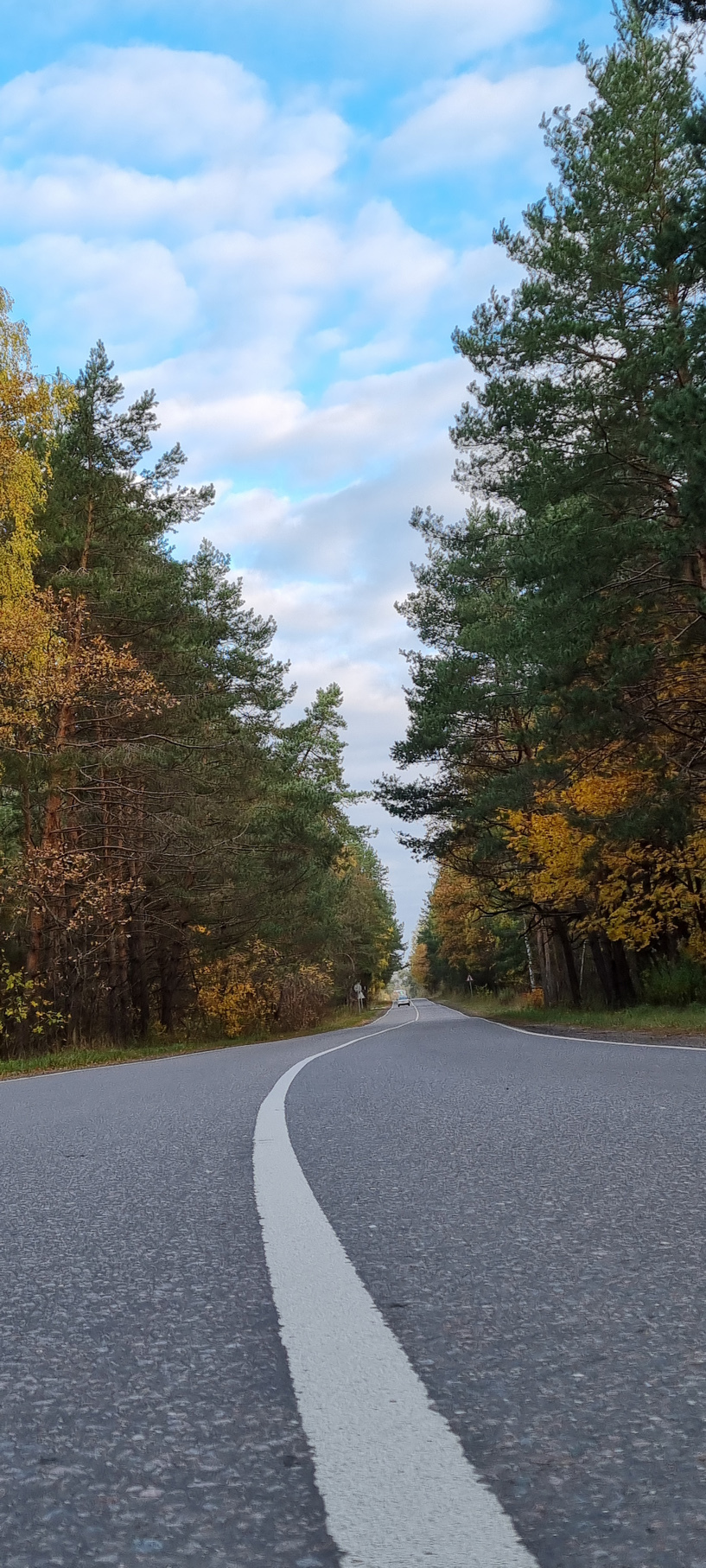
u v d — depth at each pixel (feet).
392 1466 4.75
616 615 60.75
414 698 109.50
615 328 58.59
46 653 67.10
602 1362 6.07
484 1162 13.69
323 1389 5.85
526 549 62.64
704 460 46.85
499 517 100.17
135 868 90.12
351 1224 10.41
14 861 74.02
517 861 105.29
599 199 58.65
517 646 68.28
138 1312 7.73
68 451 78.38
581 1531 4.06
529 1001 157.38
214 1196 12.43
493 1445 4.94
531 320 60.39
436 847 115.14
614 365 60.18
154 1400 5.83
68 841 84.89
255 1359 6.48
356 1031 112.68
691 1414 5.21
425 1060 37.88
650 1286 7.62
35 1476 4.85
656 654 59.00
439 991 463.42
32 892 72.18
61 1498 4.59
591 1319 6.92
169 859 93.50
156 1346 6.88
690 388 48.55
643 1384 5.67
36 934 74.84
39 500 68.64
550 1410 5.36
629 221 57.16
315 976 152.76
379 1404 5.57
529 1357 6.23
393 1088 25.84
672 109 57.16
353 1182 12.80
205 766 94.58
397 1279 8.23
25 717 68.33
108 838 87.66
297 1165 14.34
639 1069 27.84
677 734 65.82
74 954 83.05
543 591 61.41
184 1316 7.54
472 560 99.55
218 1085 31.73
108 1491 4.65
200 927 113.80
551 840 79.15
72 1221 11.52
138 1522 4.32
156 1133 19.36
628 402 59.31
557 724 63.21
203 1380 6.14
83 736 83.97
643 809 65.10
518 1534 4.04
